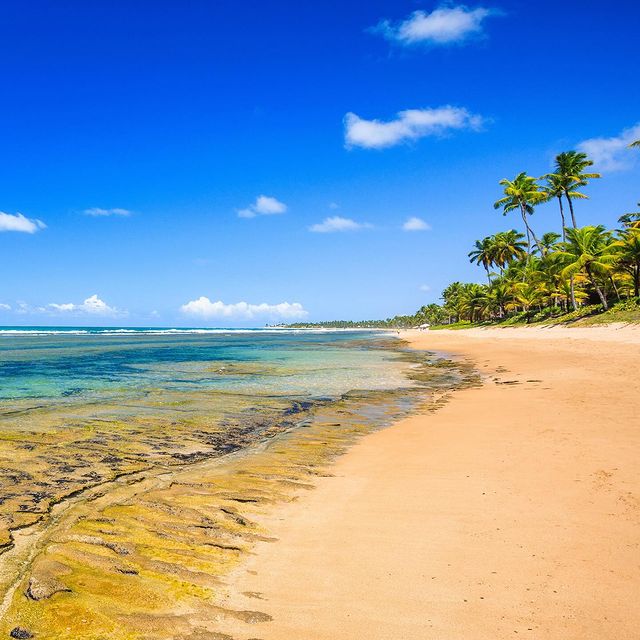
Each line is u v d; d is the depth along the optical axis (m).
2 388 21.39
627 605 4.43
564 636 4.03
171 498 7.67
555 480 7.90
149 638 4.03
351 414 15.59
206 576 5.15
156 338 103.88
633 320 47.78
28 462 9.82
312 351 52.34
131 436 12.33
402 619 4.32
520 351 39.59
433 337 83.00
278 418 14.96
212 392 20.45
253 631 4.16
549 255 67.06
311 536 6.21
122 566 5.35
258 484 8.45
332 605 4.57
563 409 13.96
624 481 7.63
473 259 100.56
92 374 27.61
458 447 10.52
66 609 4.45
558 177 65.31
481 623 4.24
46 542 5.98
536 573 5.05
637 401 14.55
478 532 6.12
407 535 6.14
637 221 58.44
